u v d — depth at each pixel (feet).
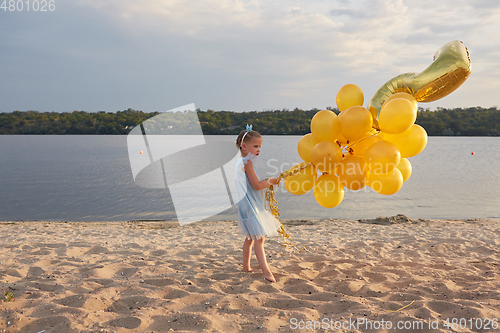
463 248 15.35
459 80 9.36
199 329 6.67
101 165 119.55
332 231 22.08
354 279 10.28
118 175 88.89
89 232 22.29
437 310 7.63
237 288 9.43
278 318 7.26
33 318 6.95
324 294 8.86
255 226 10.27
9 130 484.33
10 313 7.25
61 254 13.93
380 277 10.49
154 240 18.80
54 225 27.94
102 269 11.03
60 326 6.70
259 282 9.93
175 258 13.35
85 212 43.55
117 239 19.25
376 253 14.42
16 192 61.05
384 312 7.44
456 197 55.72
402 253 14.39
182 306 7.94
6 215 41.93
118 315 7.39
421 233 20.44
